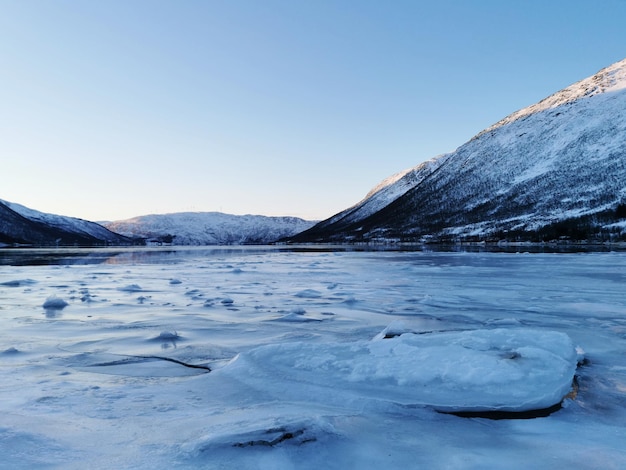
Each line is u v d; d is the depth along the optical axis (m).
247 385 4.54
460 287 14.34
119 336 7.24
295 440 3.09
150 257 48.94
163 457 2.86
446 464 2.92
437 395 4.14
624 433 3.48
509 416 3.85
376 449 3.13
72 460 2.81
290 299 11.89
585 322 8.27
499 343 5.70
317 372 4.86
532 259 30.97
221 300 11.22
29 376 4.99
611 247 55.47
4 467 2.69
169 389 4.47
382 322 8.45
